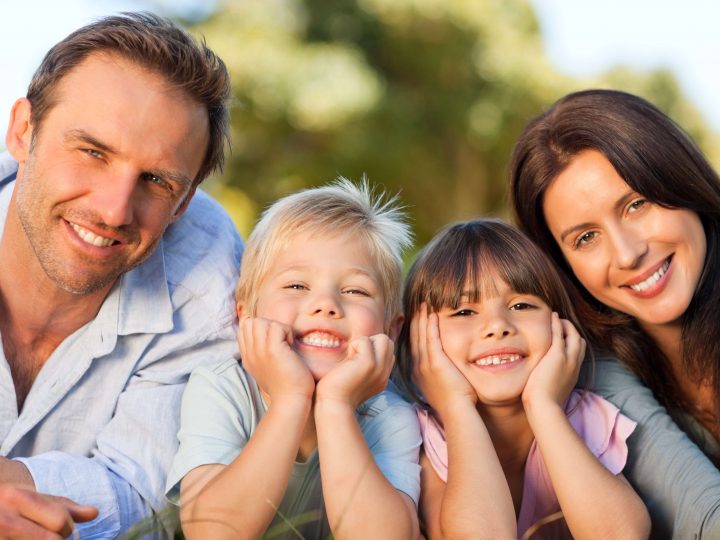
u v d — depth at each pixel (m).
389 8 11.77
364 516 1.64
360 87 10.91
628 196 2.04
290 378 1.74
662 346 2.27
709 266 2.15
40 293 1.86
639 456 2.02
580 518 1.77
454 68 12.45
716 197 2.12
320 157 11.77
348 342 1.88
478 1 12.19
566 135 2.10
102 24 1.81
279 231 1.98
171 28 1.87
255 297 1.99
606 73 13.77
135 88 1.74
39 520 1.44
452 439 1.88
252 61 10.48
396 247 2.06
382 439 1.91
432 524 1.89
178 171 1.79
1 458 1.66
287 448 1.67
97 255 1.77
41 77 1.79
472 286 1.99
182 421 1.88
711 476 1.90
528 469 2.02
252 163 11.94
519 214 2.29
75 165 1.72
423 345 2.02
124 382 1.96
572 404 2.09
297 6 11.35
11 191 2.02
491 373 1.95
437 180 13.23
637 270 2.05
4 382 1.85
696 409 2.28
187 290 2.03
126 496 1.77
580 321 2.21
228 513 1.61
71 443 1.93
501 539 1.70
